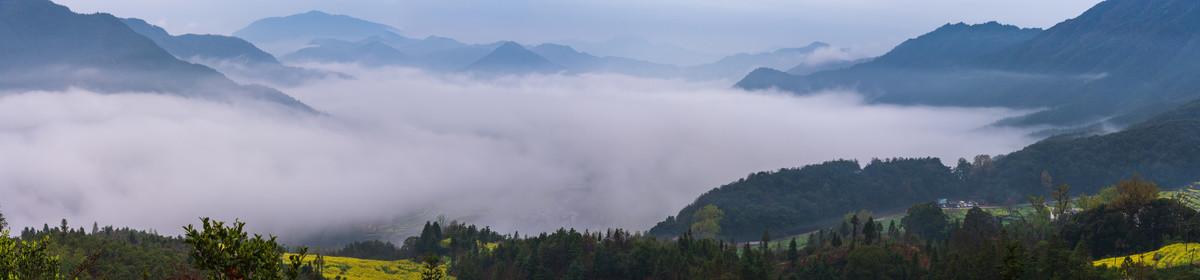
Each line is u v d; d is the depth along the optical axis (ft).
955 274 443.73
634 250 591.78
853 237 600.80
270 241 97.76
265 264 95.91
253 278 95.55
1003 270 239.71
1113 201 602.44
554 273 605.31
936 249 506.07
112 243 532.73
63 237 533.55
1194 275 414.82
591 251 624.59
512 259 633.61
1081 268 403.75
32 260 136.26
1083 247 453.99
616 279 588.50
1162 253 475.31
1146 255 483.51
